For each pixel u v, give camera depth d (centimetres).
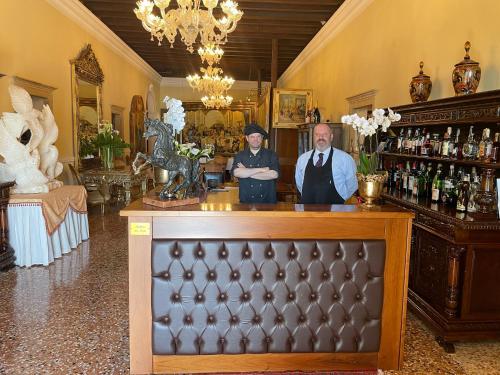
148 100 1274
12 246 444
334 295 247
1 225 427
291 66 1244
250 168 375
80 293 371
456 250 275
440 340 288
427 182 372
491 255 279
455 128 351
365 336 251
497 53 308
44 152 528
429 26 411
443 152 342
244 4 725
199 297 243
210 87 1026
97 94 840
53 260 464
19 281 401
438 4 394
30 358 261
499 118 259
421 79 377
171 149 254
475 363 266
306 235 247
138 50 1138
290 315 246
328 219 246
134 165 255
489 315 282
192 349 245
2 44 502
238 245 240
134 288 243
